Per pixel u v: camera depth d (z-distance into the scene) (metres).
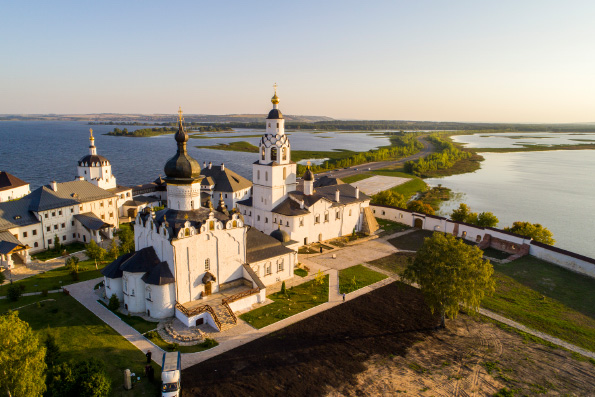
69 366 35.59
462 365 43.97
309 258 77.62
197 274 55.28
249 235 65.44
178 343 47.19
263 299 58.66
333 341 48.28
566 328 52.16
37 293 58.66
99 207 89.75
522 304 58.78
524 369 43.34
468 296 48.28
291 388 39.50
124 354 44.16
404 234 95.00
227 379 40.62
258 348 46.38
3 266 66.62
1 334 30.39
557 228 112.19
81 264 71.06
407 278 52.03
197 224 54.75
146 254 54.41
